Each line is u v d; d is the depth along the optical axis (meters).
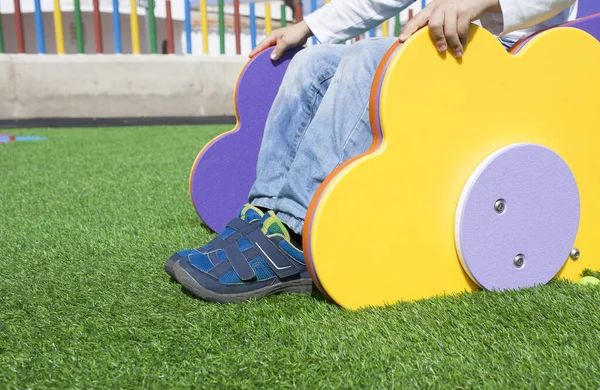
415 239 1.06
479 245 1.08
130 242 1.52
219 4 6.47
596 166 1.20
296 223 1.12
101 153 3.40
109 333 0.95
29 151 3.52
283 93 1.26
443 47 1.01
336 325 0.95
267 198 1.21
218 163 1.60
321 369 0.81
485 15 1.17
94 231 1.65
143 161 3.07
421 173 1.04
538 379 0.77
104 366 0.84
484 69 1.06
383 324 0.95
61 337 0.94
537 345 0.86
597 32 1.21
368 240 1.02
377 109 1.00
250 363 0.83
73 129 4.92
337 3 1.45
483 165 1.06
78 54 6.12
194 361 0.85
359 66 1.11
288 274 1.10
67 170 2.80
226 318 1.00
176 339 0.92
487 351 0.85
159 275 1.25
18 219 1.82
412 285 1.07
